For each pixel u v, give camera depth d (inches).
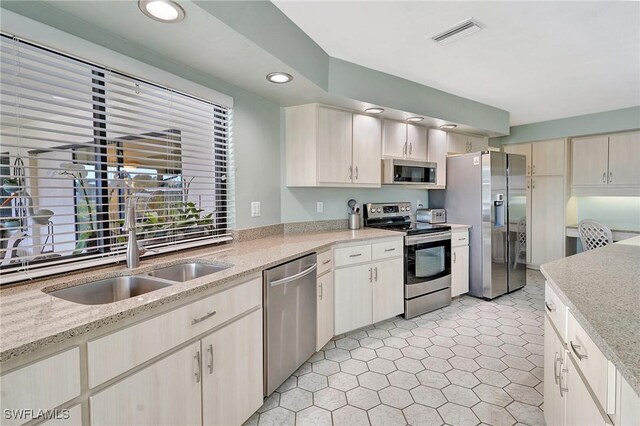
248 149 105.7
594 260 72.6
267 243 99.3
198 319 55.6
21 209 57.1
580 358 43.2
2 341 34.7
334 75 105.5
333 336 106.8
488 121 157.6
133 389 45.4
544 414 66.7
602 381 36.1
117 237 68.8
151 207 78.8
